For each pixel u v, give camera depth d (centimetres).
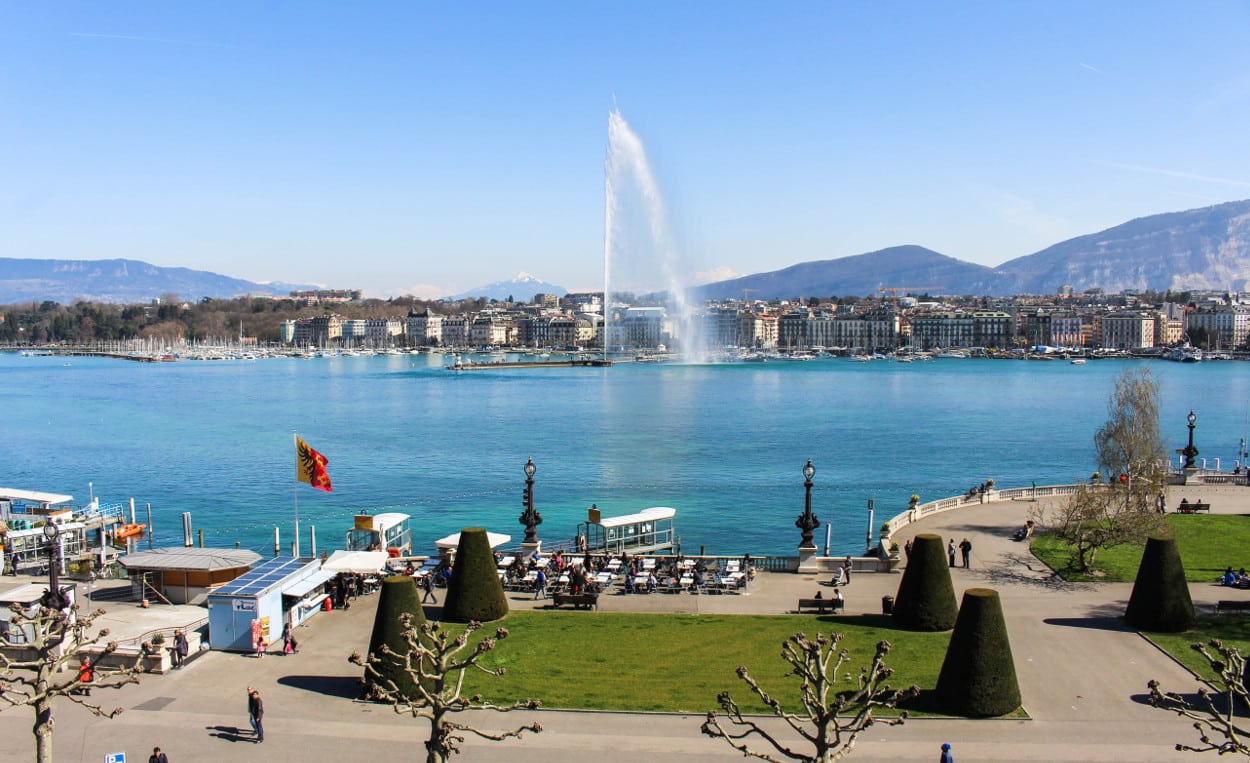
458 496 11969
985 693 3991
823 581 6119
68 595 5084
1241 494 9162
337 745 3794
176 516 10819
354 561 5784
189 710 4122
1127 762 3609
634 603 5659
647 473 13612
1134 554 6794
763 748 3734
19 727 3959
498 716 4034
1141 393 7931
